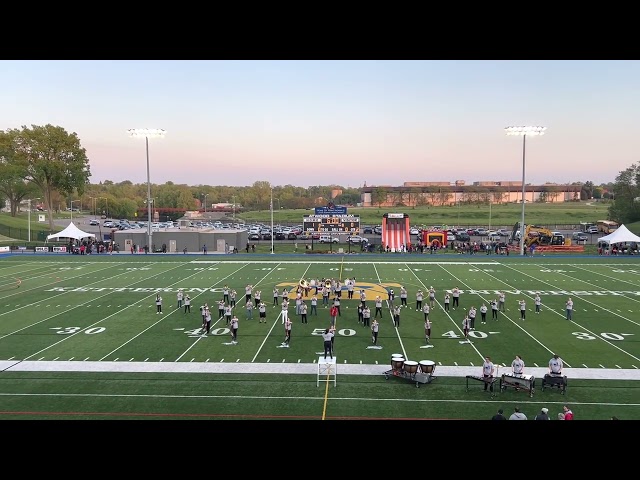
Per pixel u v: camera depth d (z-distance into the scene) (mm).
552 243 69812
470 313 27875
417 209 153875
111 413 17109
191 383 19844
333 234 74500
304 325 28766
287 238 83062
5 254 62500
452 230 87438
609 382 19812
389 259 57000
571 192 189625
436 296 36250
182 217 150250
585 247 67938
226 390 19141
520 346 24547
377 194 173625
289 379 20281
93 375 20734
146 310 32000
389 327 28234
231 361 22500
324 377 20406
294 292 37844
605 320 29344
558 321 29188
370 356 23203
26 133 85375
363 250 66438
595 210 144500
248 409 17438
